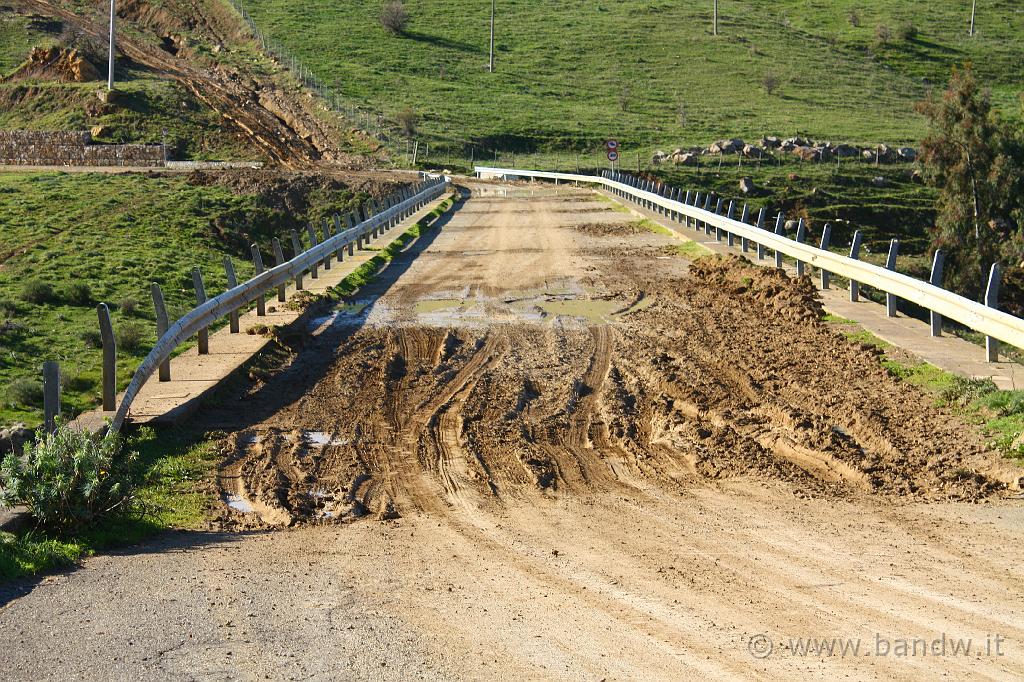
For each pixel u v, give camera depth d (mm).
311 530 8641
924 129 89625
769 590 6863
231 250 34594
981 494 9047
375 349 16219
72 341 18000
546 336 16969
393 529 8570
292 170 59656
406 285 23234
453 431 11664
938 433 10805
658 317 18594
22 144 70250
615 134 88562
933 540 7867
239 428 11953
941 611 6430
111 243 30531
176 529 8773
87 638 6188
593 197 52938
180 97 82000
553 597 6824
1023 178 49594
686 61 113250
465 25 123500
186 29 109562
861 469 9766
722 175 68375
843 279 23547
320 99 91125
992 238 49844
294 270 20422
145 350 17406
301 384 14102
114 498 8617
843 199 62531
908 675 5504
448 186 60031
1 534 7738
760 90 103562
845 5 144250
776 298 19094
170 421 11695
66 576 7418
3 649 6027
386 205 35500
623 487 9602
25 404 13477
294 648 6020
